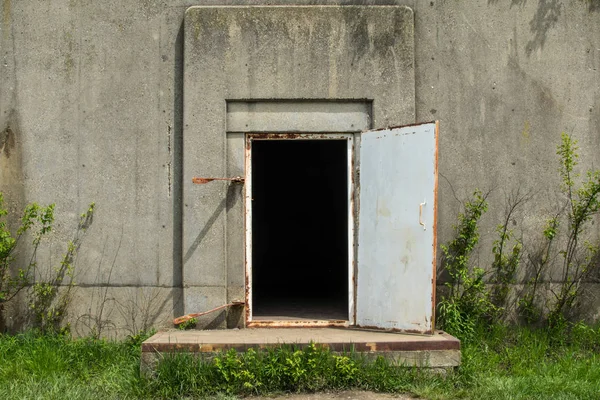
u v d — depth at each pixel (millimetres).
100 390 5191
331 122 6391
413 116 6352
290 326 6363
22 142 6480
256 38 6352
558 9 6566
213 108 6348
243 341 5457
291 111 6395
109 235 6480
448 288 6488
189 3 6480
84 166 6484
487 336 6332
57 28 6473
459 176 6527
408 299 5785
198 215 6336
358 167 6367
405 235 5812
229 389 5141
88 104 6484
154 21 6469
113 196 6484
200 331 6141
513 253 6531
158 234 6465
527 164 6555
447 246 6508
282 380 5227
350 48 6355
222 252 6332
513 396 5059
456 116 6520
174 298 6461
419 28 6504
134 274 6469
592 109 6582
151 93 6473
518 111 6551
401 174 5859
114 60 6473
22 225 6484
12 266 6473
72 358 5887
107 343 6262
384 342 5418
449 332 6195
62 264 6461
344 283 10609
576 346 6230
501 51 6535
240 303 6305
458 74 6520
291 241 11281
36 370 5594
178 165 6469
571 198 6547
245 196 6375
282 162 11508
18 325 6473
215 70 6344
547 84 6562
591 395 5094
